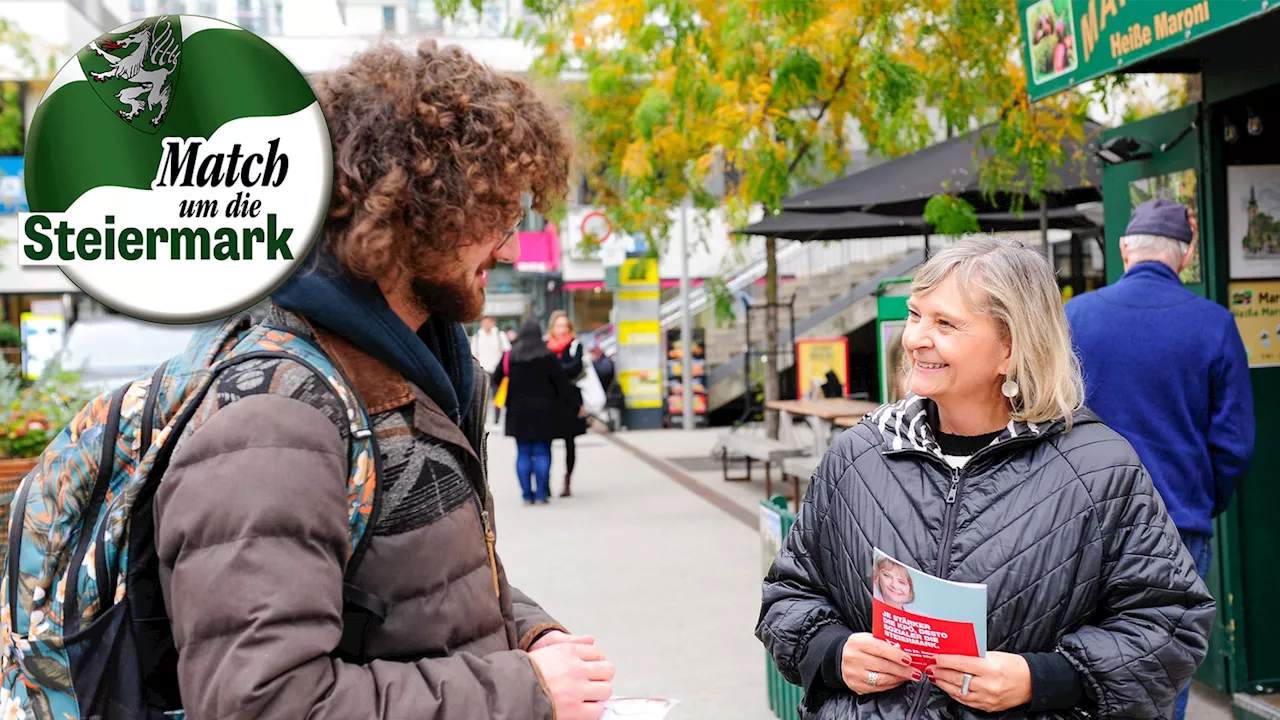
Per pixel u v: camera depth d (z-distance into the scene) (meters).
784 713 4.15
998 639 1.84
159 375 1.31
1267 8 2.84
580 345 11.29
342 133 1.29
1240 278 4.18
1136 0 3.48
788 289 18.83
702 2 8.66
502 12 9.74
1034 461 1.91
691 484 11.09
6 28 9.70
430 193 1.27
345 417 1.25
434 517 1.32
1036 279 1.94
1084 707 1.84
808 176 11.27
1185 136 4.29
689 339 17.84
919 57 8.24
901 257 18.03
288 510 1.15
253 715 1.08
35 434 5.43
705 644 5.31
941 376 1.95
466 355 1.55
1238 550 4.18
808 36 8.25
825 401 10.31
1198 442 3.21
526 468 10.03
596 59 10.09
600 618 5.84
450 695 1.21
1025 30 4.34
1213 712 4.20
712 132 9.09
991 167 7.22
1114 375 3.24
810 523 2.15
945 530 1.90
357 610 1.25
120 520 1.22
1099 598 1.89
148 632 1.23
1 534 4.88
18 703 1.28
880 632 1.83
